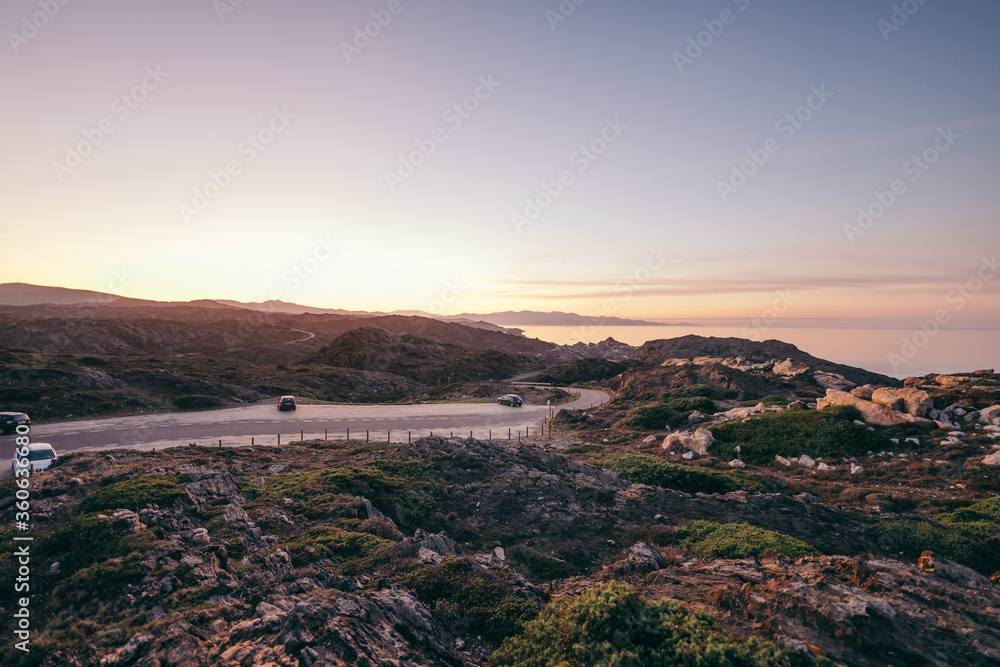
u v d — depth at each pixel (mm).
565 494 22672
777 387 65688
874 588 11383
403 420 46969
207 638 9375
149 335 159625
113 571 11898
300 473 23672
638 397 62594
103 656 9102
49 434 34375
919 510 23719
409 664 8492
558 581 14273
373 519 17391
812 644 8898
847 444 34438
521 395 70000
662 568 14102
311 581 12211
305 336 193875
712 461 33938
